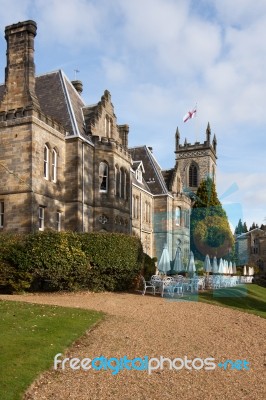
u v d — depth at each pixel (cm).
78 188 2570
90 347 955
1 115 2386
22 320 1091
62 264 1747
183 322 1259
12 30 2528
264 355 981
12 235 1939
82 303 1488
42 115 2417
